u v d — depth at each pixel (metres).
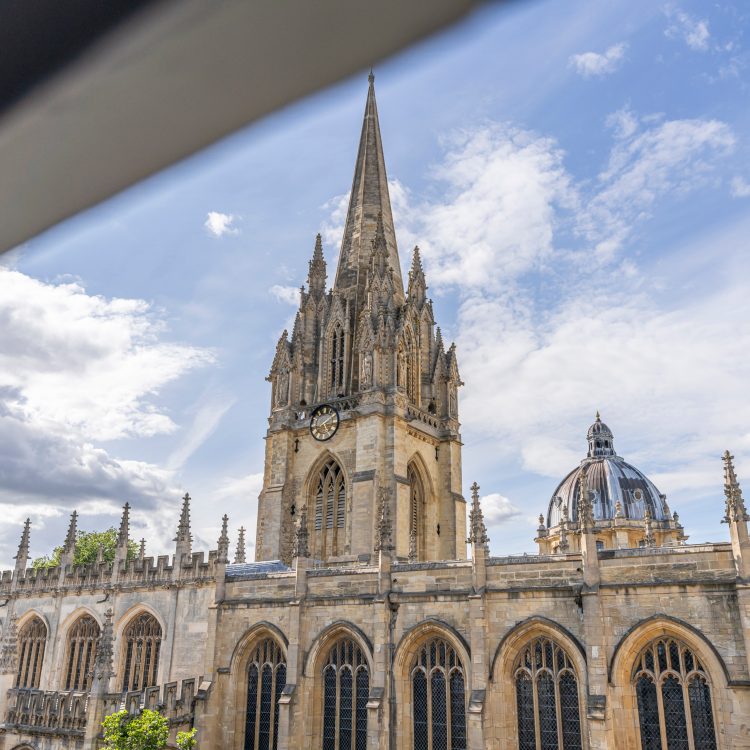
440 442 103.25
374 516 88.12
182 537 84.38
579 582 56.00
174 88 3.63
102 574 89.81
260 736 66.38
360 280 107.75
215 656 69.50
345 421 95.88
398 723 59.66
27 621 95.12
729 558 51.62
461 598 59.59
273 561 89.50
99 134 3.95
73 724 65.12
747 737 48.03
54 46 3.39
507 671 56.94
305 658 64.94
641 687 52.59
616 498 147.25
